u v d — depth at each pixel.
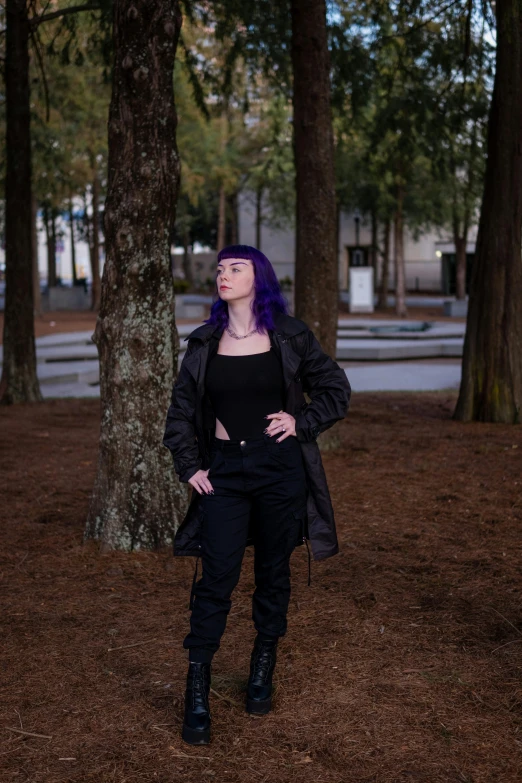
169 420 3.15
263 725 3.23
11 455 9.11
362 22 11.72
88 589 4.80
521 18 10.09
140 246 5.32
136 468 5.46
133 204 5.28
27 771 2.91
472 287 11.33
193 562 5.25
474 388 11.32
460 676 3.61
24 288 13.47
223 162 38.06
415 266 57.47
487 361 11.18
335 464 8.35
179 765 2.95
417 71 12.41
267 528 3.16
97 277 38.56
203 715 3.10
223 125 34.25
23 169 13.09
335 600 4.57
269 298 3.13
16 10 12.62
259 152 40.44
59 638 4.09
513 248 10.98
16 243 13.33
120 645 4.00
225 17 11.54
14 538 5.86
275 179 38.56
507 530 5.98
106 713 3.33
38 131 26.05
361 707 3.35
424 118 12.59
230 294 3.07
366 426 10.89
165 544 5.49
